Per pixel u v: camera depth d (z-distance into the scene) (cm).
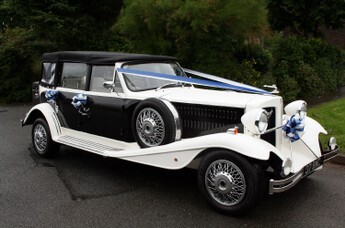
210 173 424
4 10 1384
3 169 579
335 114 874
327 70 1398
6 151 682
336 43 2073
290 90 1145
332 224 402
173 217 417
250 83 1038
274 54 1270
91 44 1423
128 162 615
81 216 420
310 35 1545
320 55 1440
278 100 470
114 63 544
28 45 1341
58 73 639
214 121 470
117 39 1451
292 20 1506
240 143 396
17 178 540
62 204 451
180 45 955
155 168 584
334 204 454
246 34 973
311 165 462
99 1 1404
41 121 630
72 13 1329
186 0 902
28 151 683
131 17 981
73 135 611
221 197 420
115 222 406
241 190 401
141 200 463
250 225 399
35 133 644
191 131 486
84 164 605
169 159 446
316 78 1274
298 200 466
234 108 450
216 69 971
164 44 949
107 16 1452
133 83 539
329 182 529
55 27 1253
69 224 402
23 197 471
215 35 953
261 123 417
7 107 1234
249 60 1178
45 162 615
